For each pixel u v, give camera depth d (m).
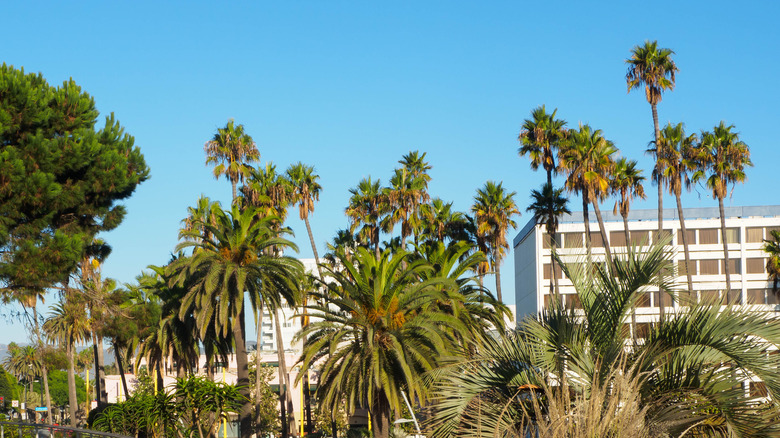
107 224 26.55
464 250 38.16
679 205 52.44
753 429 7.92
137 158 27.38
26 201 22.64
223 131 58.38
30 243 22.67
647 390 8.19
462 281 36.34
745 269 75.88
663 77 52.16
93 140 24.62
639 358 8.08
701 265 76.69
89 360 120.50
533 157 50.53
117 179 25.14
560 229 78.31
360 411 65.44
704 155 52.28
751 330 8.16
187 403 33.19
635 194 51.09
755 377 8.31
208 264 41.12
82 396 119.12
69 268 23.64
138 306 29.50
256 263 41.19
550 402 7.38
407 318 32.59
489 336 9.66
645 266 8.70
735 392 8.10
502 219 50.31
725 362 8.45
